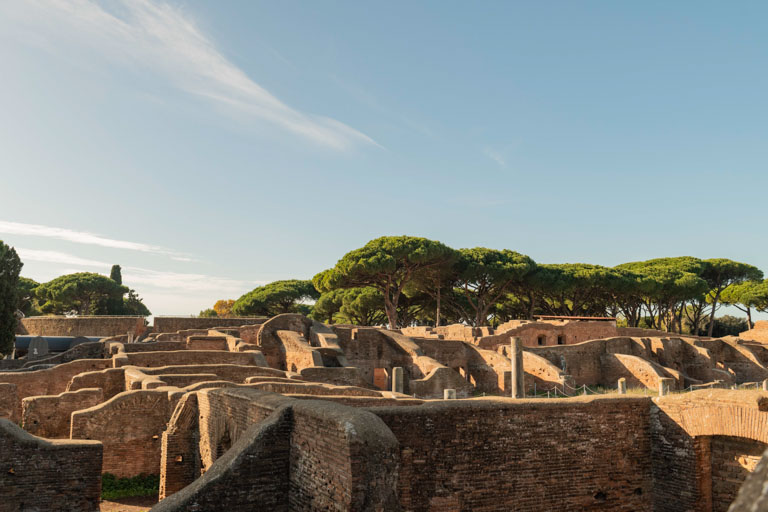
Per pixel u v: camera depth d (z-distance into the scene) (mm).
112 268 104938
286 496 11531
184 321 58625
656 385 47281
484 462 13586
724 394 14000
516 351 29391
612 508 14695
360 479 9617
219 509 10852
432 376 39719
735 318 92312
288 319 48219
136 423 21688
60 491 14164
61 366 32406
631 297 75062
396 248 62656
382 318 84500
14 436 13969
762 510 2043
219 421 15508
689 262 80438
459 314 76938
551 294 71000
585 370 51875
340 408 10750
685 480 14500
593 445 14688
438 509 13039
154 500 19984
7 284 50031
